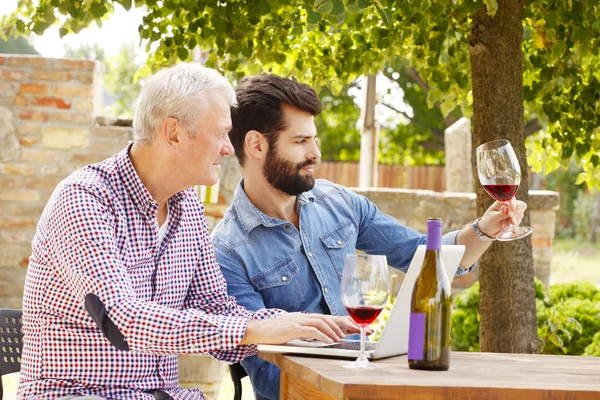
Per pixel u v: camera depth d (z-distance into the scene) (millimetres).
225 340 2293
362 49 4648
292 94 3023
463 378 1949
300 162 3047
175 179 2588
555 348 4922
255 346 2703
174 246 2701
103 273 2367
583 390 1831
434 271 2105
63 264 2412
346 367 2062
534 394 1823
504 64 3605
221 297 2826
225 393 5457
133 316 2314
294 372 2143
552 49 3758
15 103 6980
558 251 22859
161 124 2539
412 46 4582
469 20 4109
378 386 1794
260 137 3051
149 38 4238
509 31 3609
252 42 4141
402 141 20984
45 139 6984
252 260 3045
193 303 2814
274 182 3062
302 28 3984
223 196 6691
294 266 3078
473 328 5168
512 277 3621
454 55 4340
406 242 3359
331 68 4719
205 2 3990
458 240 3018
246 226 3082
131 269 2561
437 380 1894
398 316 2193
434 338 2068
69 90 6984
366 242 3393
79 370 2479
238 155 3133
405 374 1979
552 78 4027
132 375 2533
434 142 20688
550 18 3596
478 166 2898
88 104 6988
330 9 3123
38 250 2514
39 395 2465
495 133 3607
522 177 3641
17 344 2727
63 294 2463
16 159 6984
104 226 2439
